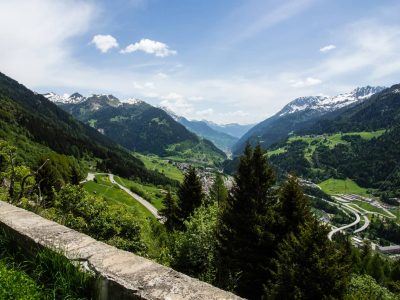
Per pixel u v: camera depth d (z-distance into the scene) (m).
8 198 12.30
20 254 5.20
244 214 29.53
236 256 28.42
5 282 4.34
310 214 29.20
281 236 28.94
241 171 31.20
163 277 4.04
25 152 134.75
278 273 24.38
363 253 99.31
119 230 39.97
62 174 92.19
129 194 149.00
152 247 44.50
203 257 29.17
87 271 4.30
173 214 53.44
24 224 5.46
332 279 22.95
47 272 4.63
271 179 31.20
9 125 173.62
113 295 3.99
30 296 4.25
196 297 3.65
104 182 160.88
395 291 58.47
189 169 53.09
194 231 29.69
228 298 3.65
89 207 37.91
